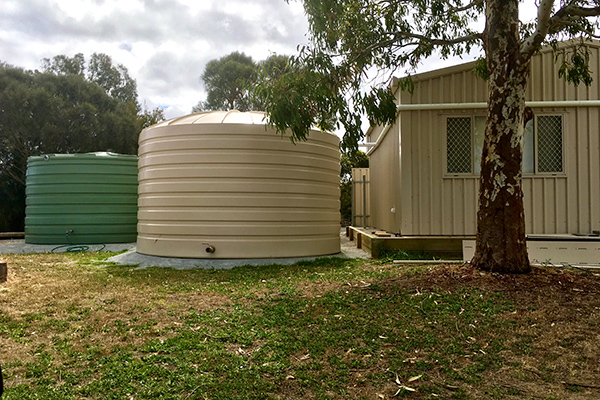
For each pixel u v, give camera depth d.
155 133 8.57
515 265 5.64
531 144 8.27
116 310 4.70
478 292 5.02
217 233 8.20
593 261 7.05
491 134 5.73
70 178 12.34
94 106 25.23
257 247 8.25
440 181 8.39
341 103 6.11
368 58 6.61
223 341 3.75
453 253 8.12
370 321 4.24
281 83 6.00
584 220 8.17
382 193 11.80
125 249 11.01
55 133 22.97
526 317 4.23
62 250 11.22
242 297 5.25
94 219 12.43
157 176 8.53
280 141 8.35
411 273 6.24
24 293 5.46
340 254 9.29
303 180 8.62
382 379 3.04
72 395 2.73
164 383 2.90
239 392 2.79
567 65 7.69
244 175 8.19
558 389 2.89
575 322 4.08
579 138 8.23
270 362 3.28
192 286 5.89
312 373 3.11
